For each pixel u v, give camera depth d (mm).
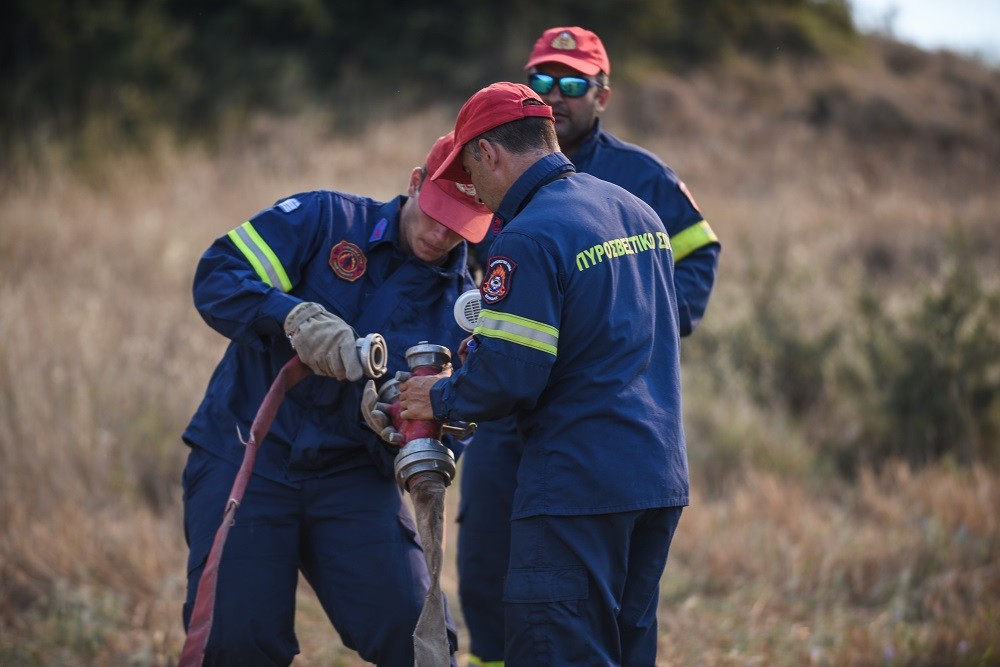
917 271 37375
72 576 16562
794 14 73188
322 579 10953
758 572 17562
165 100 53656
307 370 10367
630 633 10320
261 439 10094
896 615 15891
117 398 21578
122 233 33812
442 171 10289
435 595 9852
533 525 9773
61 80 51969
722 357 27219
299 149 49531
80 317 24984
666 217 13820
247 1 61156
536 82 13766
